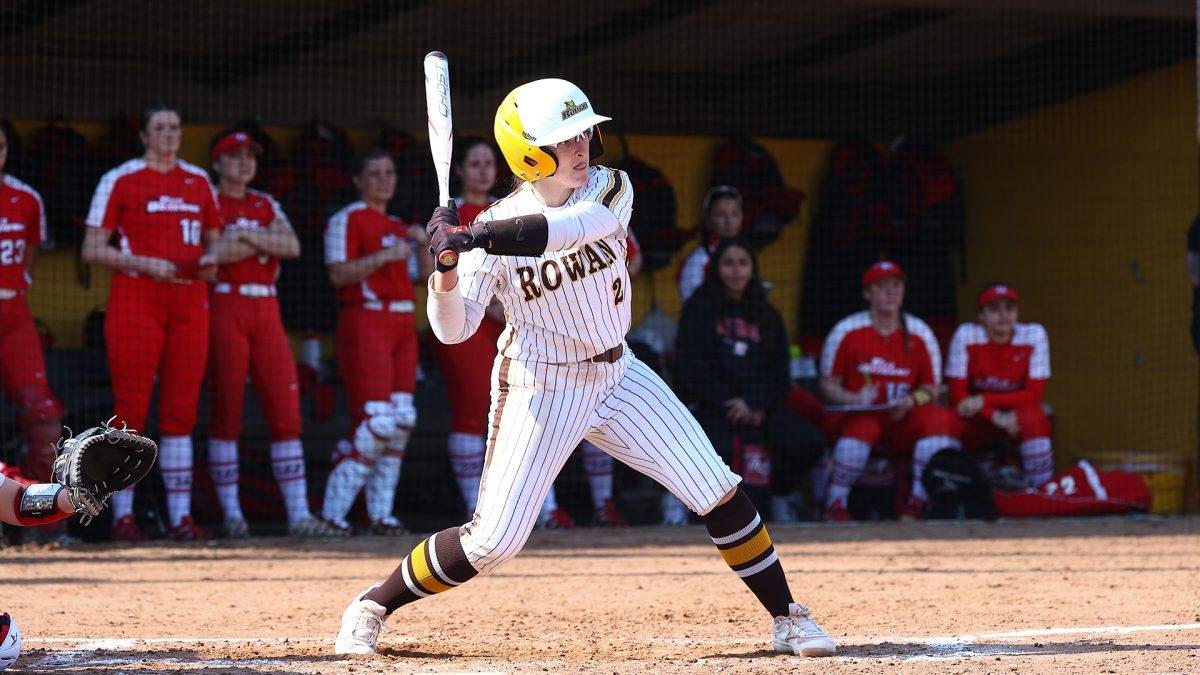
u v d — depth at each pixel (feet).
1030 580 65.98
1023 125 129.39
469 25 113.91
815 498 103.35
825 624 52.54
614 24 114.52
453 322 38.88
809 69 128.77
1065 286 126.00
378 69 121.90
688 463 42.42
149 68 114.32
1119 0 101.55
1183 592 60.85
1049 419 122.62
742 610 57.36
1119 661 42.16
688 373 94.32
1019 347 103.04
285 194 109.40
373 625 44.39
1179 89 112.27
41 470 81.97
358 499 99.60
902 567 72.02
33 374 83.41
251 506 95.35
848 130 133.49
